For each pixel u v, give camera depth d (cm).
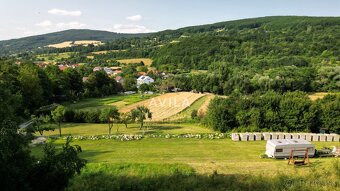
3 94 2044
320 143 4241
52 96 8856
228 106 5253
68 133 5081
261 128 5012
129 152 3731
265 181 2039
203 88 11706
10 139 1439
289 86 10256
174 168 2738
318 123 4947
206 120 5519
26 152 1661
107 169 2734
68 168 1590
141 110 5544
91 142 4306
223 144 4112
